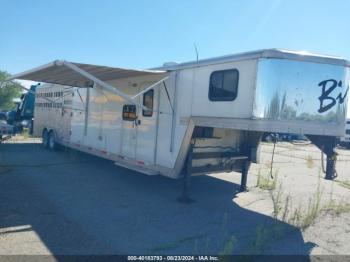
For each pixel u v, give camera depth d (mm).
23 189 7215
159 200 7020
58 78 9555
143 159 7938
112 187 7906
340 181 10727
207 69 6320
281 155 18000
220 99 6027
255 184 9156
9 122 20797
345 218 6465
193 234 5219
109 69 7125
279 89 5344
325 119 5648
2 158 10969
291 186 9297
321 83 5570
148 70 7223
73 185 7883
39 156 11703
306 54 5484
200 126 6504
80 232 5004
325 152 6145
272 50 5316
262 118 5332
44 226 5148
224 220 5965
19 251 4246
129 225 5449
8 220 5297
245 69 5590
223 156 7488
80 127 10852
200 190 8156
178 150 6887
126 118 8578
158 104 7500
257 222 5938
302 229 5707
